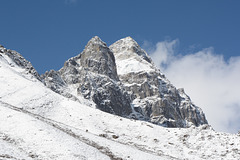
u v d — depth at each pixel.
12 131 44.47
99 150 48.56
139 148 63.75
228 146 69.69
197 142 73.38
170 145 72.19
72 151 41.50
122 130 77.50
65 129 56.47
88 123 76.56
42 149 40.94
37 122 48.41
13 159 35.22
